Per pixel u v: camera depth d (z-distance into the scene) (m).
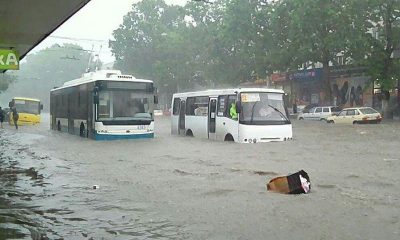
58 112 27.64
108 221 6.54
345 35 31.59
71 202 7.75
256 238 5.60
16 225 6.39
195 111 21.11
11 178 10.24
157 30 60.72
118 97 19.61
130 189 8.80
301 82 45.88
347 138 19.09
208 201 7.62
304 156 13.23
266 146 15.93
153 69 60.03
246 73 43.81
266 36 38.84
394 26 33.72
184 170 11.02
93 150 15.84
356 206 7.05
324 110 35.31
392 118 34.94
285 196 7.87
